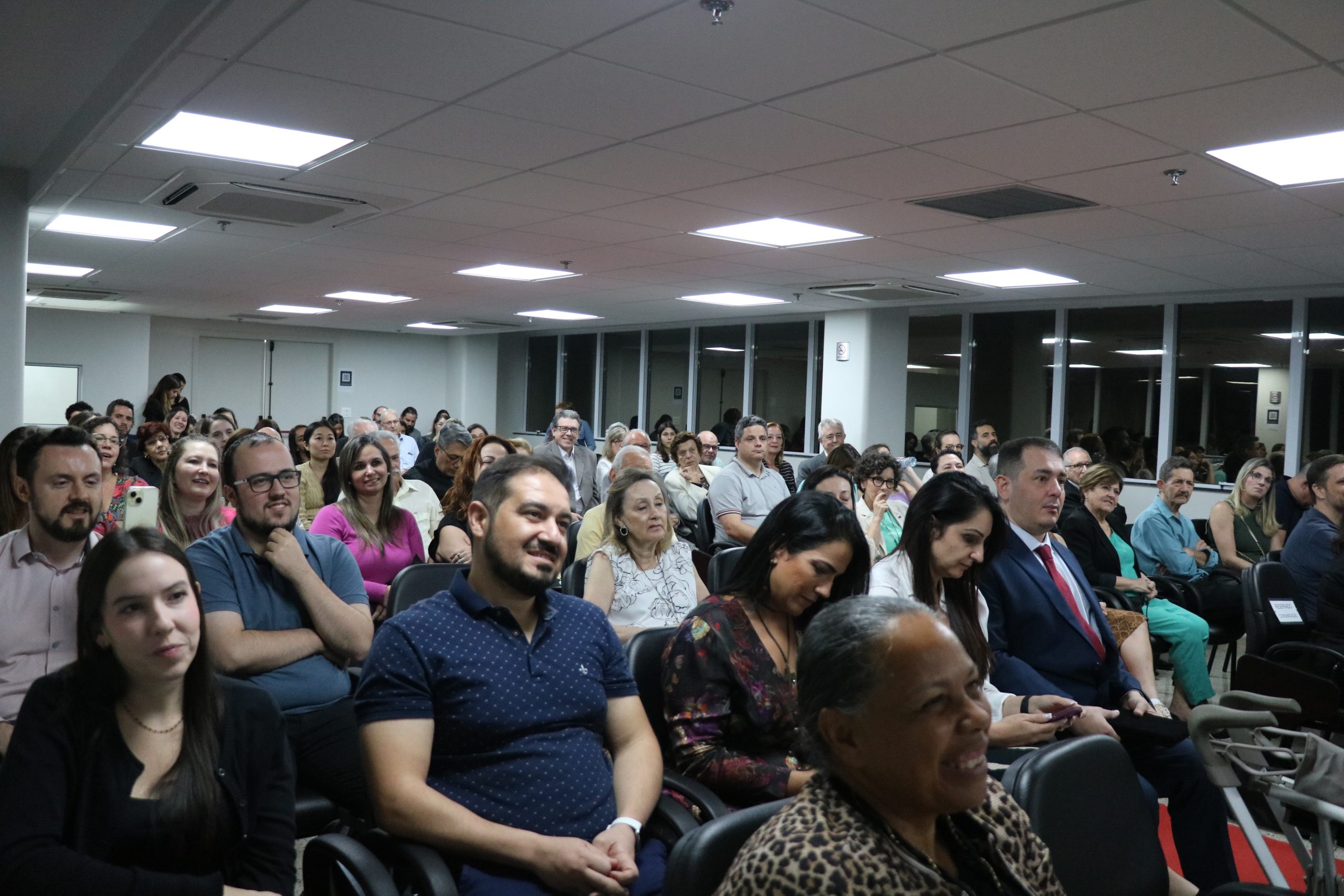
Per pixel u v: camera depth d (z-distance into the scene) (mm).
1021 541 2762
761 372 12305
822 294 9547
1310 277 7613
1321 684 3330
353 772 2438
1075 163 4527
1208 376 8828
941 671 1105
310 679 2516
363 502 3711
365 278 9438
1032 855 1338
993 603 2703
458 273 8953
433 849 1756
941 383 10727
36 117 4570
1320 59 3166
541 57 3367
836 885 1072
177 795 1614
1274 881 2053
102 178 5281
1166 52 3152
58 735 1580
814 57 3303
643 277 8875
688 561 3592
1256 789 2193
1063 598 2709
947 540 2396
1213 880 2436
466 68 3484
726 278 8758
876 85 3557
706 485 7074
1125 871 1623
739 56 3314
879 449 5844
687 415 13188
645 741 2066
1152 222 5730
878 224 6105
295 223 6480
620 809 1930
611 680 2096
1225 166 4500
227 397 15016
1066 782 1585
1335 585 3783
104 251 8000
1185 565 5289
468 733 1877
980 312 10352
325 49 3316
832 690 1146
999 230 6137
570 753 1934
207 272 9188
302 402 15617
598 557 3443
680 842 1418
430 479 6680
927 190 5137
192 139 4480
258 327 15156
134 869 1544
